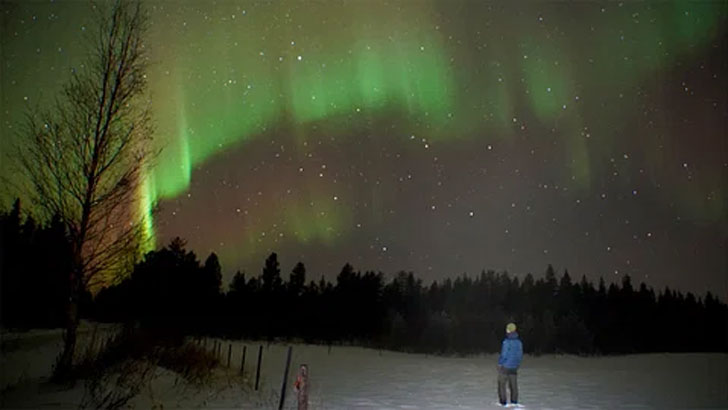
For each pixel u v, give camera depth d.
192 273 67.25
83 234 14.11
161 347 15.40
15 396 11.27
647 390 16.28
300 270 77.56
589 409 12.22
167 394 12.07
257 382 13.95
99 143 14.52
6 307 25.44
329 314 59.84
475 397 13.91
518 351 12.55
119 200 14.45
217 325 52.44
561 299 68.00
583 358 34.84
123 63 14.96
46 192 14.25
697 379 20.42
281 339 48.12
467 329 39.03
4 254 21.89
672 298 61.31
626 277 67.06
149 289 36.03
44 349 21.36
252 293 74.19
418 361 28.86
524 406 12.41
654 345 48.72
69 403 10.74
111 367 13.30
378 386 16.12
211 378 14.41
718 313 54.28
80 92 14.58
